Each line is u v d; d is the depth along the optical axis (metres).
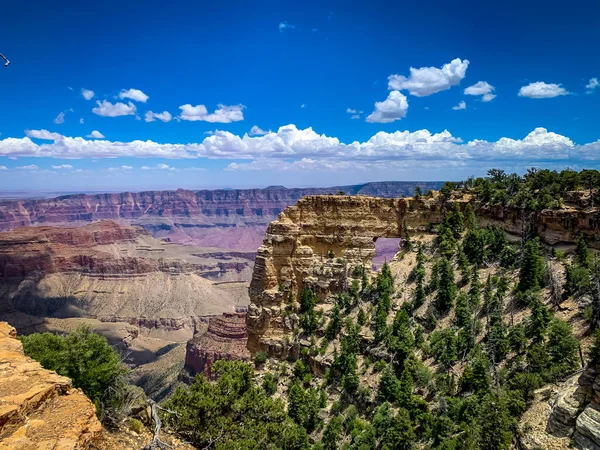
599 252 72.88
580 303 64.31
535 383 53.41
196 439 44.50
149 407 45.84
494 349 64.94
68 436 28.14
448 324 77.38
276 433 50.66
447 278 81.25
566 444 42.94
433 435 56.03
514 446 48.16
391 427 58.84
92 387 47.03
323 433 68.06
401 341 74.12
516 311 71.75
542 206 83.81
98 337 51.19
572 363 54.47
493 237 88.75
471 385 61.44
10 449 26.17
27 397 30.12
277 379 86.38
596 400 42.25
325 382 78.19
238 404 49.75
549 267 74.50
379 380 72.44
